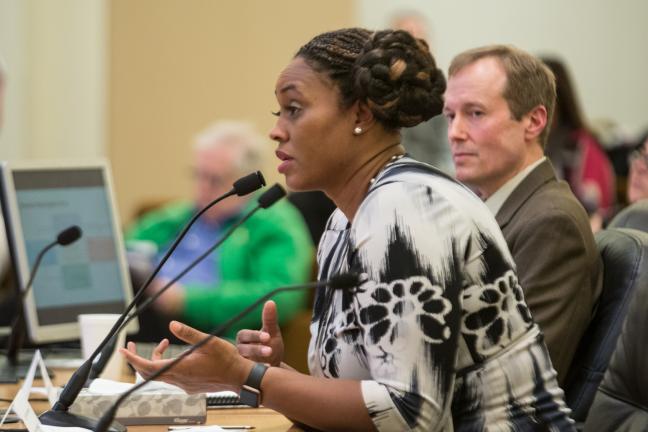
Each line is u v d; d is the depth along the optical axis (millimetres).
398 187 3742
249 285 8695
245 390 3721
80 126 12461
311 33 13070
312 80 3896
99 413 4066
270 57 12984
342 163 3947
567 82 8383
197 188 9453
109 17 12586
